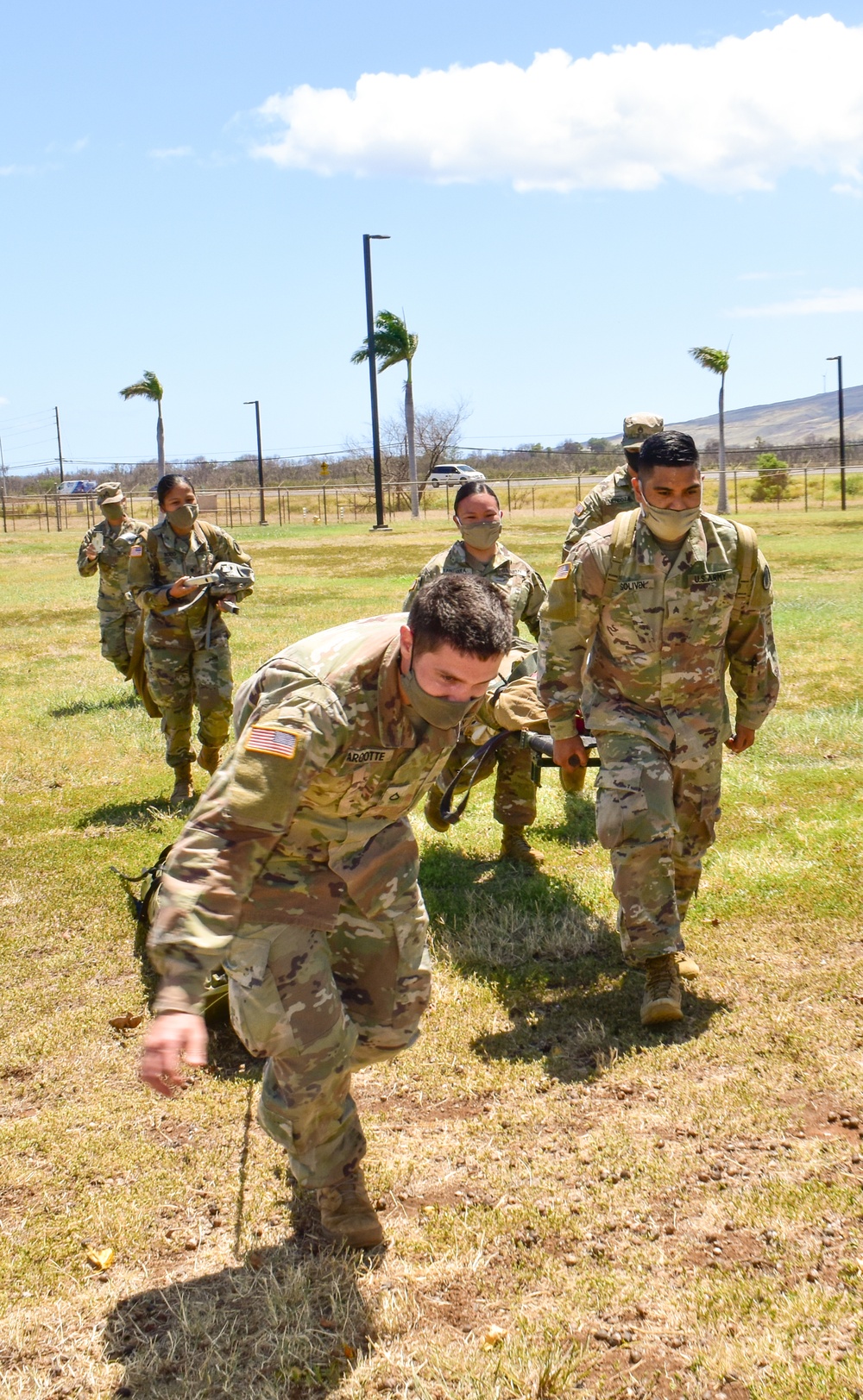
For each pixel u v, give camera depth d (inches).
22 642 614.5
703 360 1836.9
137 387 2021.4
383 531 1555.1
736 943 198.2
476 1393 103.4
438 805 236.4
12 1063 168.4
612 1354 108.7
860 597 660.7
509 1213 129.5
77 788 319.3
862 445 3462.1
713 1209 129.0
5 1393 105.3
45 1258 125.5
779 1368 105.2
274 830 100.3
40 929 216.8
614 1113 149.9
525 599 239.5
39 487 3604.8
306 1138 117.9
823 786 289.1
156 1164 142.1
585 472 3499.0
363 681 104.4
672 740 177.6
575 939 203.6
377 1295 117.5
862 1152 138.0
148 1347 111.3
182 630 291.0
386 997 121.4
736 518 1669.5
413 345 1882.4
